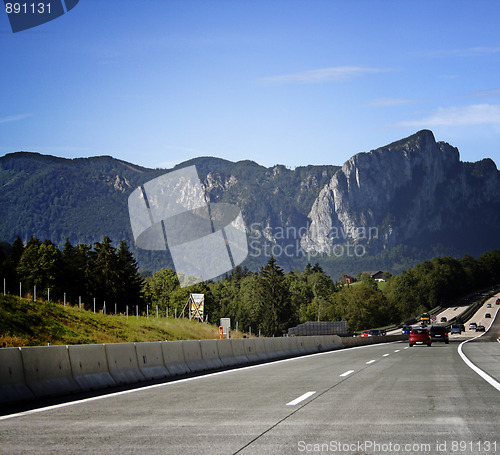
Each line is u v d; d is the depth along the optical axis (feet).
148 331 178.19
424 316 640.99
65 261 329.52
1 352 40.01
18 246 377.09
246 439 27.30
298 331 291.17
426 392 44.80
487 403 38.50
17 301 153.48
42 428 30.58
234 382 54.65
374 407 36.96
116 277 333.42
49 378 44.29
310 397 42.32
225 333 164.25
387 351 124.26
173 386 51.44
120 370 54.24
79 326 156.76
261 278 529.45
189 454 24.34
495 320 570.05
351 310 650.02
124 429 30.09
